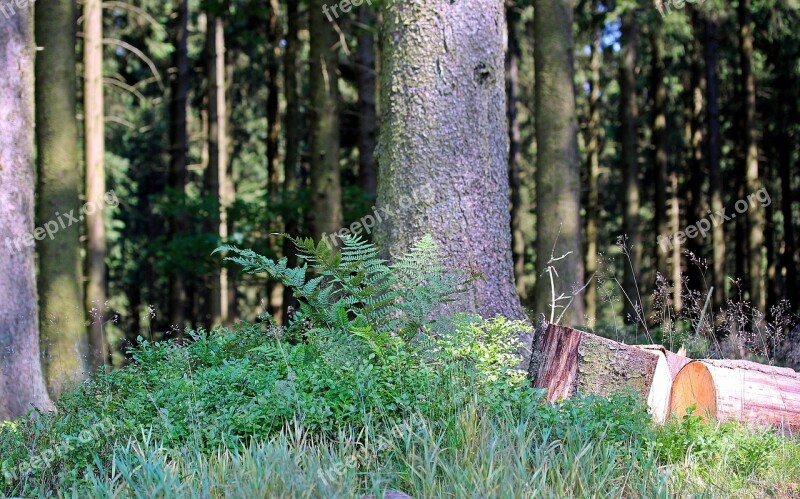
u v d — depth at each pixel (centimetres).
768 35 1875
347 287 545
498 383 471
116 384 514
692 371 552
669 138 2314
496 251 662
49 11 1091
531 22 2064
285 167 1712
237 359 535
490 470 378
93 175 1324
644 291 1744
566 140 1034
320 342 512
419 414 430
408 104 659
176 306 1692
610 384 543
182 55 1831
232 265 1520
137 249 2491
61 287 1064
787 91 1978
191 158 2617
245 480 375
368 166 1572
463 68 657
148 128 1908
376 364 490
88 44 1340
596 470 410
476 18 662
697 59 2098
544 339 583
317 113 1289
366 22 1544
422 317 532
